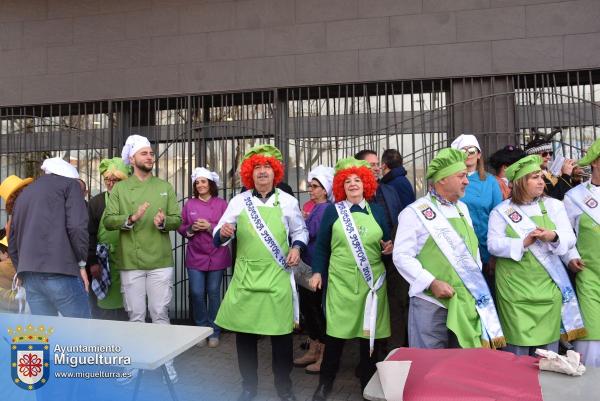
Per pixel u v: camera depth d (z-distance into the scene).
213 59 5.34
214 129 5.39
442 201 2.84
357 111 5.15
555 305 2.83
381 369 1.72
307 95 5.23
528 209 2.91
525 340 2.81
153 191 3.87
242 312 3.15
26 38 5.73
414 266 2.77
